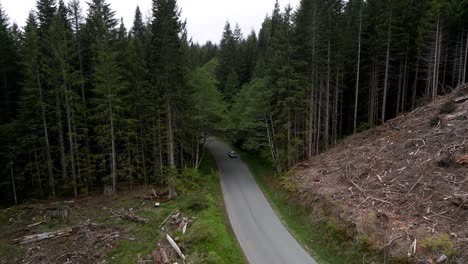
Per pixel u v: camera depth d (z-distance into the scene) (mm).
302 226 18500
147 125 28625
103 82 24875
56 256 15812
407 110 34500
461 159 15672
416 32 31047
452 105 21812
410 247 11867
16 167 27000
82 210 22766
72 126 27062
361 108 35938
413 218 13609
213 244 15297
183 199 23906
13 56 29047
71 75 25391
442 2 27844
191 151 32656
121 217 21109
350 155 24031
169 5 22297
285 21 27781
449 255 10812
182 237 16547
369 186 17734
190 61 29078
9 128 25297
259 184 29188
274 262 14391
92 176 28406
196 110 29594
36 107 25406
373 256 12703
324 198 18516
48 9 29766
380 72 33844
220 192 26578
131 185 28109
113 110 26000
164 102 25500
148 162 30578
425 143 19094
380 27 29734
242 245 16250
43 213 21953
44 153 26781
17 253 16344
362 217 14758
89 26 28828
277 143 30438
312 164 26641
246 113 31609
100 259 15406
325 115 30766
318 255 14945
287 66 26766
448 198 13773
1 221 20969
